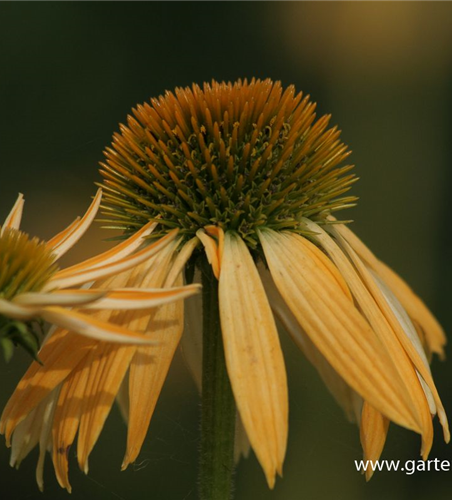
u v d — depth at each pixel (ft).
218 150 1.52
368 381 1.44
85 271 1.45
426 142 2.32
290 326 1.58
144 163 1.53
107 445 1.88
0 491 1.83
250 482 1.83
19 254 1.43
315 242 1.52
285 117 1.54
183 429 1.81
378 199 2.28
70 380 1.48
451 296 2.18
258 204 1.51
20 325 1.40
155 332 1.49
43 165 2.30
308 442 1.85
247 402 1.43
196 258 1.51
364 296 1.50
